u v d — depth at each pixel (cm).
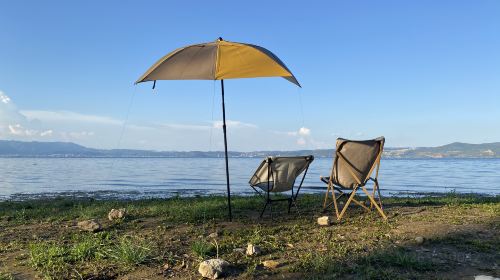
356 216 719
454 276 396
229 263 438
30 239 591
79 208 981
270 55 645
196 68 638
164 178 3666
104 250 497
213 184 2839
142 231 624
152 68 650
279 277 406
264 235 578
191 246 507
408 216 689
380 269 415
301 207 862
